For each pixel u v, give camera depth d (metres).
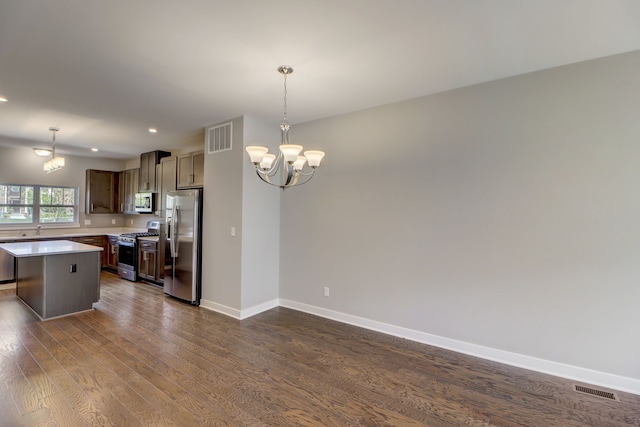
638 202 2.40
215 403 2.23
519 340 2.83
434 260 3.25
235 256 4.02
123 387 2.39
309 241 4.20
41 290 3.86
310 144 4.20
